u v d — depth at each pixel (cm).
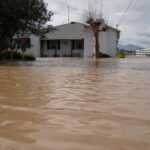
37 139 216
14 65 1230
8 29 1603
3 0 1508
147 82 575
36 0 1723
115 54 3167
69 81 596
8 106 334
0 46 1694
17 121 267
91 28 2792
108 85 529
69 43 3297
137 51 4056
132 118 277
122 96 404
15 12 1547
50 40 3341
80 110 314
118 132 232
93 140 212
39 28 1809
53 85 528
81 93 434
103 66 1167
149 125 252
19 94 420
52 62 1586
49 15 1828
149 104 344
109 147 197
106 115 290
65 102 361
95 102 361
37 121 267
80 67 1097
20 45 1933
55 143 207
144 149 193
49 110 314
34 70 921
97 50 2748
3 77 678
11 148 198
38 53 3231
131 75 738
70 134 228
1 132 233
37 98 388
